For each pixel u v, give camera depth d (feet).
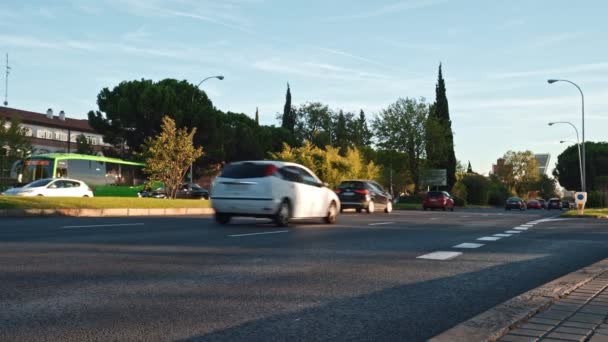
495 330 13.88
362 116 373.20
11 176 124.98
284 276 23.18
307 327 15.33
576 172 387.75
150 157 117.08
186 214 81.71
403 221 68.85
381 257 30.07
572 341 12.79
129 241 35.19
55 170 126.11
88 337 13.88
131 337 13.94
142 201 86.89
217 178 53.52
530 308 16.39
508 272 26.02
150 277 22.08
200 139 177.88
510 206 220.64
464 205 245.04
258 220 62.54
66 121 274.98
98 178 135.95
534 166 445.78
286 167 54.54
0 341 13.43
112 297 18.33
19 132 129.18
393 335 14.79
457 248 35.81
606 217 106.32
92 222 54.19
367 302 18.69
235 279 22.18
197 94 184.75
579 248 38.32
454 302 19.02
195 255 28.99
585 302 17.35
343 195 101.14
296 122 327.06
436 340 13.03
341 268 25.73
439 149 242.37
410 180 240.94
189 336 14.15
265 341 13.93
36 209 66.69
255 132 259.60
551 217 105.50
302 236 41.96
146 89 164.96
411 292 20.59
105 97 174.81
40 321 15.24
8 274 22.02
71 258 26.73
